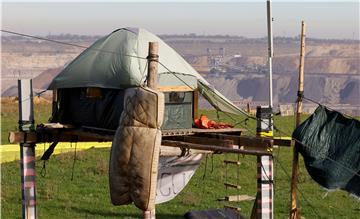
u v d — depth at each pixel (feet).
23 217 73.26
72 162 119.85
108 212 88.53
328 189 69.10
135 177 58.85
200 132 69.87
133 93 59.62
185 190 102.12
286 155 129.70
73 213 87.66
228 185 83.61
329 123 69.87
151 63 61.11
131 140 58.95
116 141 59.88
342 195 102.06
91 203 93.30
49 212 87.92
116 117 69.56
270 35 72.23
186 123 70.64
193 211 86.02
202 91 74.02
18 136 72.54
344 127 69.41
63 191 100.27
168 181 82.02
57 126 73.67
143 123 58.95
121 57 70.38
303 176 112.16
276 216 88.58
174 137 70.28
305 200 97.30
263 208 66.64
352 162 68.69
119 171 59.52
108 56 71.51
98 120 71.92
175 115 69.77
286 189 104.06
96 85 70.13
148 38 72.54
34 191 73.97
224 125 73.36
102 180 108.47
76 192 100.12
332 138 69.62
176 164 81.97
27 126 73.36
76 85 72.33
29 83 73.67
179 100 70.08
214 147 62.08
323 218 89.15
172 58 71.77
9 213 86.58
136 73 68.39
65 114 76.13
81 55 74.54
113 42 72.59
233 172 116.06
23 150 73.46
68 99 75.92
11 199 94.63
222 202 95.20
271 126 69.56
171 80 69.41
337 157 69.00
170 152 69.62
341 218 89.71
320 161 69.31
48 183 104.42
